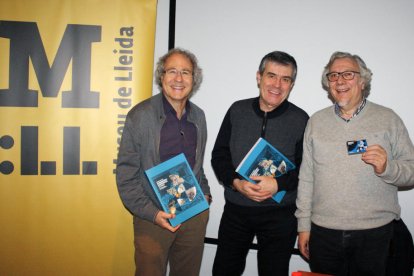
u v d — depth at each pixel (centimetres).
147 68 194
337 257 147
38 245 191
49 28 187
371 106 150
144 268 148
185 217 149
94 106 192
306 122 168
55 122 190
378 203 142
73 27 189
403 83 192
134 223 157
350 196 142
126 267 196
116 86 193
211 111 209
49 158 190
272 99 158
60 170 191
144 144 148
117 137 193
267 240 167
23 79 187
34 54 187
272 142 165
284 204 166
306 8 197
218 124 209
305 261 208
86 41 190
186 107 162
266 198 158
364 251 142
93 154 193
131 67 193
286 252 166
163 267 153
